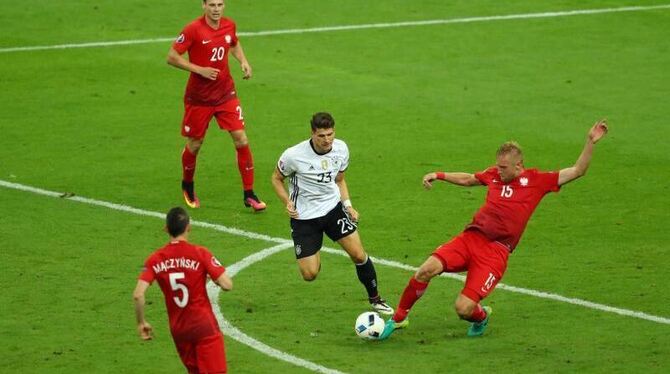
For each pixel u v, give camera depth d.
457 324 41.69
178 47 53.69
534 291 44.75
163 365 37.72
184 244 33.47
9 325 40.91
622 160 62.75
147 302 43.47
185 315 33.38
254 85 77.12
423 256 49.06
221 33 54.28
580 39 88.19
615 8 96.19
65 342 39.50
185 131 54.84
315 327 41.22
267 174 60.97
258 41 87.00
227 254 49.16
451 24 91.50
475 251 39.16
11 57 82.50
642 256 48.62
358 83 77.69
